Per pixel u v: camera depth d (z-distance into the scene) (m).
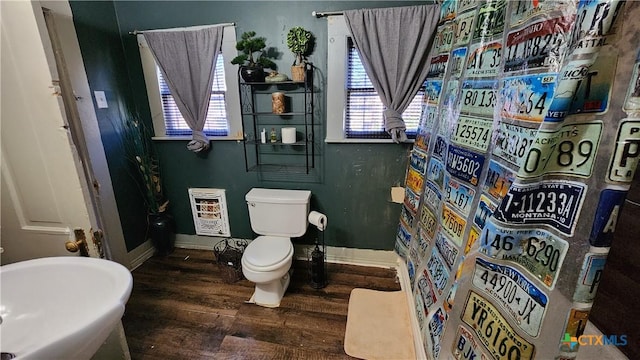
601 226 0.64
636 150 0.59
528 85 0.84
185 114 2.17
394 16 1.76
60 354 0.61
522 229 0.81
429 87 1.75
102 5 1.99
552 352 0.72
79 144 1.82
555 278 0.72
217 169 2.38
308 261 2.42
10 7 0.86
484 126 1.07
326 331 1.69
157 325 1.74
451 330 1.10
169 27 2.09
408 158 2.08
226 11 2.00
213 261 2.44
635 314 1.24
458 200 1.20
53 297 0.87
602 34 0.63
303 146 2.19
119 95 2.15
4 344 0.78
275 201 2.08
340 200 2.26
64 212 1.05
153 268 2.33
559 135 0.72
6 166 1.01
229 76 2.10
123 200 2.22
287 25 1.96
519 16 0.92
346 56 1.93
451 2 1.52
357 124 2.10
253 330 1.70
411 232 1.82
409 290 1.80
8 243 1.10
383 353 1.54
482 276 0.94
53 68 0.91
